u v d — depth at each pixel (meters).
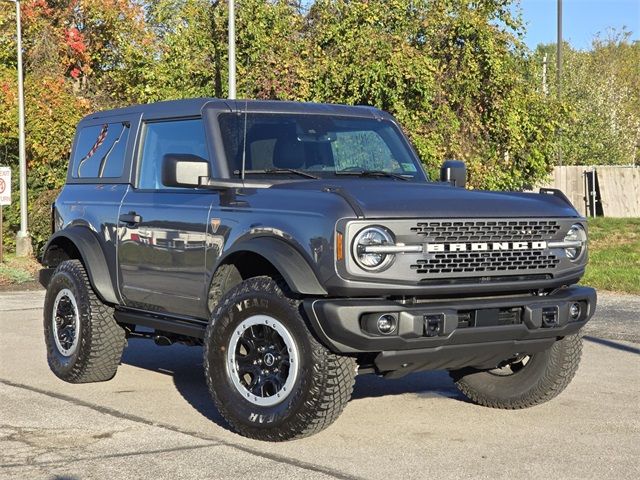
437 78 22.69
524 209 6.54
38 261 23.62
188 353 10.23
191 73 24.92
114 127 8.48
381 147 7.76
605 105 43.16
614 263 20.72
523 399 7.38
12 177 27.94
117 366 8.50
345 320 5.92
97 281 8.07
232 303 6.53
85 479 5.61
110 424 6.98
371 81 22.12
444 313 6.07
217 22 24.48
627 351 10.34
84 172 8.73
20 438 6.58
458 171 7.91
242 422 6.48
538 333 6.52
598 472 5.81
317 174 7.26
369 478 5.64
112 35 33.28
